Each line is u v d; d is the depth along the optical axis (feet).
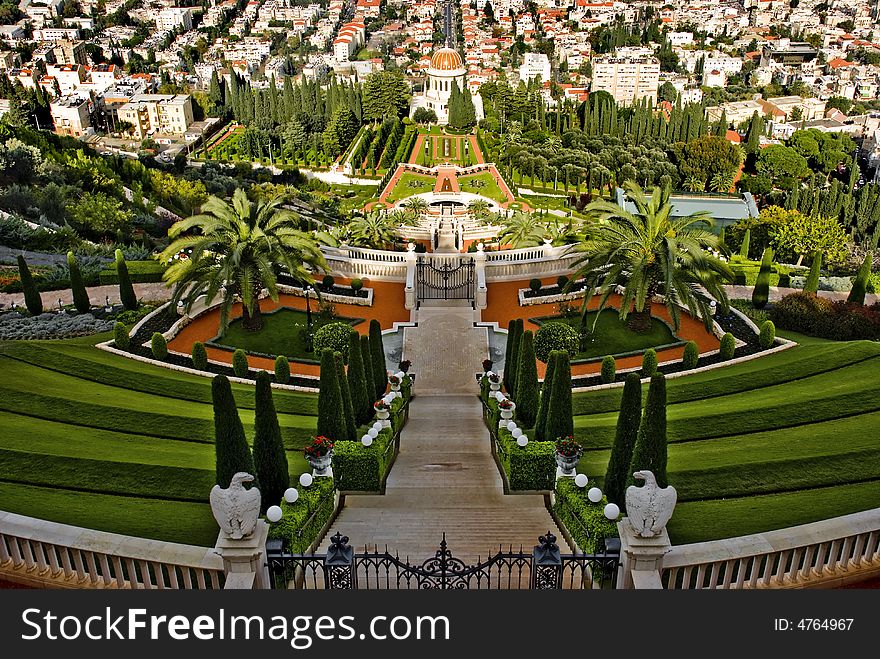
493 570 70.69
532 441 102.68
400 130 597.93
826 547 62.13
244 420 115.34
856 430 99.04
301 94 583.58
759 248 315.78
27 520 61.87
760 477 84.64
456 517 86.84
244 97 637.71
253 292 165.27
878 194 394.32
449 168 510.99
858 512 67.62
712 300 181.06
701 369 148.25
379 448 97.40
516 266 198.08
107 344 153.58
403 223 357.00
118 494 81.30
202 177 452.76
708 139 489.67
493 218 373.40
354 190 491.72
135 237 275.80
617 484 76.64
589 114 548.31
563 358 95.25
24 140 340.39
